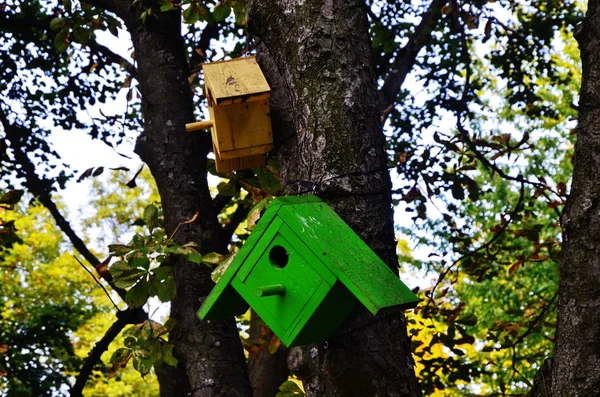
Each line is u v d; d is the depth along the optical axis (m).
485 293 12.69
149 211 4.43
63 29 5.93
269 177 4.81
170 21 5.88
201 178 5.44
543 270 12.25
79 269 14.80
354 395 2.92
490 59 9.02
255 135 3.76
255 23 3.45
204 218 5.31
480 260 7.17
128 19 5.95
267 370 6.88
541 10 8.78
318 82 3.22
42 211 15.52
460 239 7.44
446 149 5.72
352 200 3.08
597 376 2.82
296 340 2.93
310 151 3.18
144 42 5.81
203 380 4.84
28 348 10.16
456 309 5.66
